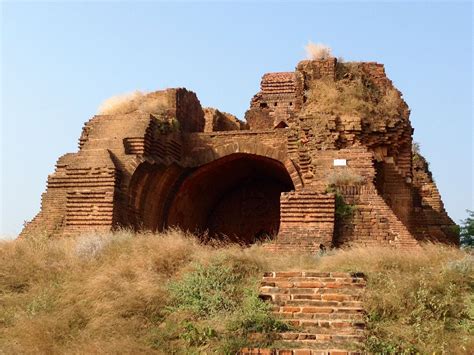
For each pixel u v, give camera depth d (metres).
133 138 23.80
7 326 11.94
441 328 10.77
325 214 20.05
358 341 10.41
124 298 12.04
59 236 21.94
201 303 11.94
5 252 15.27
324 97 23.69
